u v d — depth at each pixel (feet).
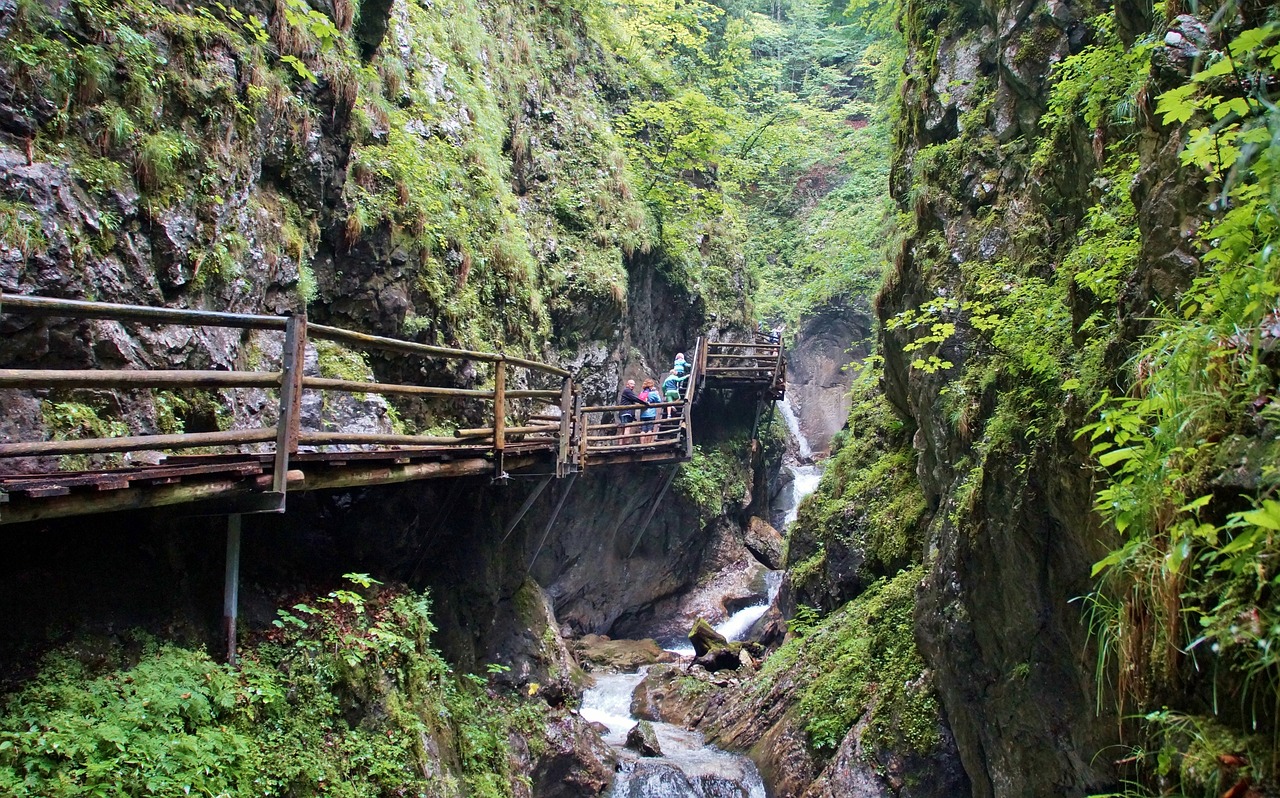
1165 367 10.52
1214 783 8.52
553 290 47.62
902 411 37.55
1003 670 20.76
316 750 17.95
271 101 23.24
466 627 31.12
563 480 42.88
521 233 42.57
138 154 18.37
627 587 54.80
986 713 21.89
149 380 13.34
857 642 31.99
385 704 20.36
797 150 95.86
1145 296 13.57
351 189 28.60
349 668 19.86
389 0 31.30
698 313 64.64
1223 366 9.58
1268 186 8.90
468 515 32.09
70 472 13.43
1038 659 18.88
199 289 20.17
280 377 16.48
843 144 92.53
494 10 51.24
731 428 65.57
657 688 41.57
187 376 14.14
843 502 40.16
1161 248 13.24
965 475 24.79
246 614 19.79
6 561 15.69
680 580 58.44
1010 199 27.09
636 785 30.78
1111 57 19.57
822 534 41.06
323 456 18.31
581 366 49.62
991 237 27.30
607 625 54.24
